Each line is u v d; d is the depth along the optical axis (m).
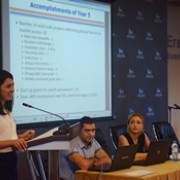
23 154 4.62
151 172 3.43
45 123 4.80
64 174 3.88
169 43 7.56
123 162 3.58
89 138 4.00
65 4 5.13
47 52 4.87
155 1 6.79
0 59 4.35
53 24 4.96
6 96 2.90
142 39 6.52
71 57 5.21
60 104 5.04
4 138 2.85
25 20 4.60
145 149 4.85
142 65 6.51
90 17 5.54
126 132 5.32
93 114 5.56
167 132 6.17
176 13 7.71
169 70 7.55
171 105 7.56
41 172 3.96
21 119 4.53
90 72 5.52
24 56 4.58
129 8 6.29
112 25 5.92
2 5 4.36
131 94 6.29
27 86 4.61
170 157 4.32
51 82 4.92
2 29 4.36
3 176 2.87
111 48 5.88
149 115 6.62
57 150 2.89
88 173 3.47
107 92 5.80
